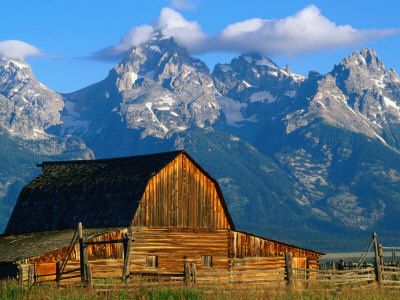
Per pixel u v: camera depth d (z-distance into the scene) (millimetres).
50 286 34406
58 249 44844
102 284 33062
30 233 54094
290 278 37906
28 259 43844
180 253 51844
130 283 33969
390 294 34562
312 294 32594
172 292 30656
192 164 54188
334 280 40625
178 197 52750
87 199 54125
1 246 49969
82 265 35656
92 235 47000
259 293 32188
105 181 54562
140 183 51281
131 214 49750
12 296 30766
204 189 54469
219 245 54125
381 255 42469
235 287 34000
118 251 48469
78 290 31953
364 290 36062
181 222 52531
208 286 33938
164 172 52406
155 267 50312
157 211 51281
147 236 50312
